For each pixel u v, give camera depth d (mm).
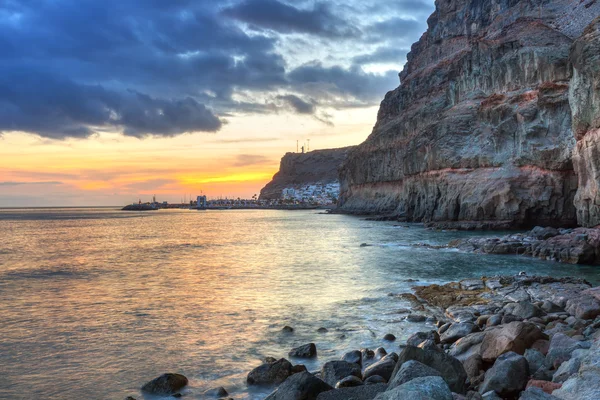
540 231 44812
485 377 9742
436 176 77875
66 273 32656
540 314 17234
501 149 65625
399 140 112000
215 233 78562
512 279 25531
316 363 13789
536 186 59688
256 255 43281
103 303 22250
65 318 19297
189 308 21000
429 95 105938
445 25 121812
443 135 76000
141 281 28766
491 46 76625
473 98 78500
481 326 16703
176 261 39312
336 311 20156
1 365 13766
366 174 131375
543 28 72375
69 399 11469
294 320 18734
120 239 66938
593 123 41250
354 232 69812
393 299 22453
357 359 13484
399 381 8164
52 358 14344
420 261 35906
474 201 66625
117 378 12781
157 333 17031
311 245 52531
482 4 109062
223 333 17000
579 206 44406
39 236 74688
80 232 85062
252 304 21734
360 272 31078
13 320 19000
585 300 17984
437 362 9609
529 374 9609
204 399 11398
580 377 7609
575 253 33750
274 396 9641
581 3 75500
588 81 42156
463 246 43375
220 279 29141
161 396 11555
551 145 58250
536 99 62438
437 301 21703
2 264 38156
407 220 91625
